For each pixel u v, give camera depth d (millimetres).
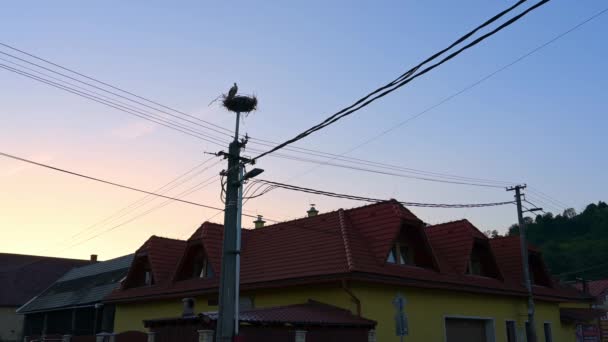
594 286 60250
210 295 20188
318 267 17062
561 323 29125
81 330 29969
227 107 13703
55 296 35188
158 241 25172
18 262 53812
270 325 12820
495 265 23141
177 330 13438
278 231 21156
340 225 18688
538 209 25188
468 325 21109
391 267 17844
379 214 19234
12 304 47281
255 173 13000
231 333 11906
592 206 77438
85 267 38969
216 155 13172
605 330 48219
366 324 15258
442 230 23219
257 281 18219
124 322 24672
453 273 20688
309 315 14516
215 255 21156
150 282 24500
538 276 28516
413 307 18172
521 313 24016
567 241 73750
